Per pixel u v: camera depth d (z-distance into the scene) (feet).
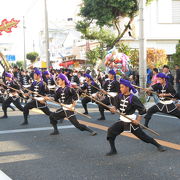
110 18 68.03
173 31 88.99
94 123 34.04
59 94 26.81
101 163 19.71
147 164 19.36
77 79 56.18
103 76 63.77
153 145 23.97
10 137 27.63
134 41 87.92
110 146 22.93
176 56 62.80
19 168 18.89
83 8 70.85
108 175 17.47
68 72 61.52
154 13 87.81
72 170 18.40
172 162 19.67
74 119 26.66
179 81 49.60
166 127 31.09
